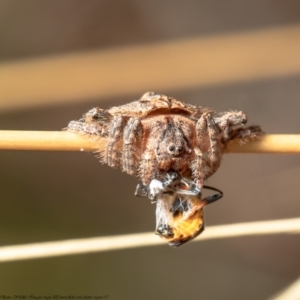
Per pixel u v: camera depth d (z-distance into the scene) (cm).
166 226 12
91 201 17
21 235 16
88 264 15
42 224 16
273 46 15
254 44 15
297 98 18
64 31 19
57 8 19
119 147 12
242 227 12
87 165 17
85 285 15
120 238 12
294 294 12
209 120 12
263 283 16
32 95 14
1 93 14
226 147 12
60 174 17
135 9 20
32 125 18
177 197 12
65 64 15
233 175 17
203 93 18
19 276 15
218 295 16
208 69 15
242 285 16
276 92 18
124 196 17
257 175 17
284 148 12
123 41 19
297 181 16
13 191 16
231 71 15
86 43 19
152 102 12
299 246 16
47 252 12
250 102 18
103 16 20
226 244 16
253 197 17
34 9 19
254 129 12
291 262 16
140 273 15
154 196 12
